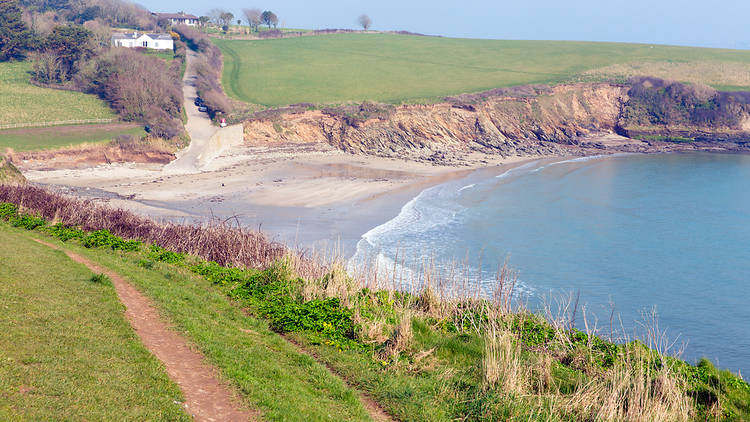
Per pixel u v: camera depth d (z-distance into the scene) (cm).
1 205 3089
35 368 930
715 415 1291
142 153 8475
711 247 4922
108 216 3028
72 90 11388
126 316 1378
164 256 2416
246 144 10262
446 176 8600
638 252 4712
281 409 1020
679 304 3584
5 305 1228
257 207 6062
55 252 2050
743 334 3153
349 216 5753
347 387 1244
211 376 1113
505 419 1143
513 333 1711
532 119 12162
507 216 5953
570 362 1577
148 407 903
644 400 1242
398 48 19650
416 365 1407
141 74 10850
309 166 9181
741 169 9338
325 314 1678
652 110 12719
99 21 16938
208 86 12606
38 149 7894
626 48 18962
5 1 13400
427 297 1969
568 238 5125
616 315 3338
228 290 1973
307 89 13562
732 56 16975
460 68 16225
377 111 11075
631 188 7675
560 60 17100
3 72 11969
